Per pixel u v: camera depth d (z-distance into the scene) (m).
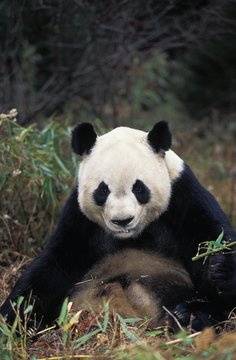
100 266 10.11
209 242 9.01
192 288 9.83
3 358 8.05
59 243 9.89
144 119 20.22
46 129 12.96
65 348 8.16
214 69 21.41
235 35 20.08
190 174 9.83
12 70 18.19
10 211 12.33
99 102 18.70
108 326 9.05
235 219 14.86
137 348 7.55
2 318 8.89
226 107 21.53
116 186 8.95
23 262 11.62
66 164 12.99
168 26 17.14
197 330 9.02
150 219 9.43
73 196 9.88
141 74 20.84
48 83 18.45
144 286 9.78
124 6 16.73
